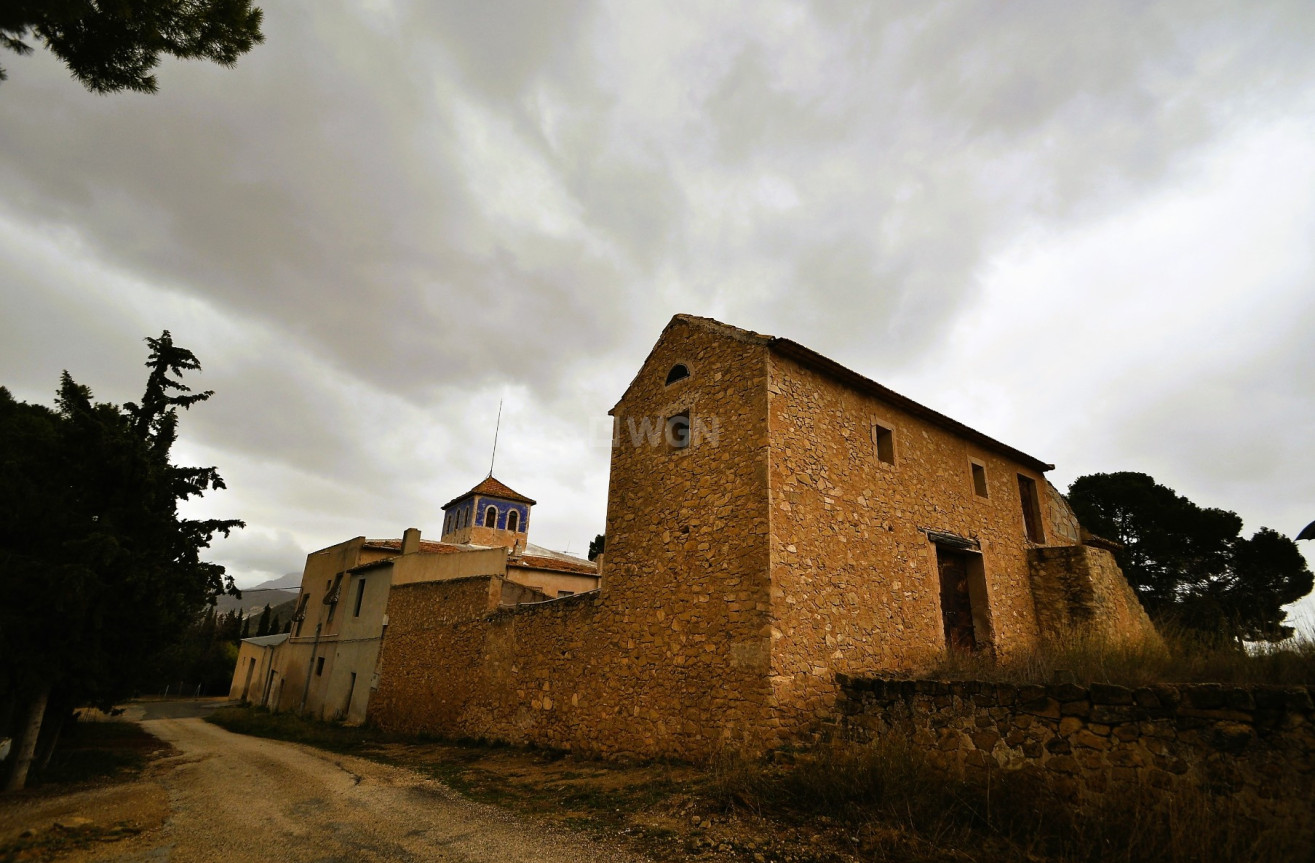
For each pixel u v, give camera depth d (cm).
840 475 1068
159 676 1044
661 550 1106
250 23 709
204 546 1061
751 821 616
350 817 722
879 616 1040
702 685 953
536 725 1256
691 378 1170
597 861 548
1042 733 618
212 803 809
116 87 695
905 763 655
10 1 577
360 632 2117
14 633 827
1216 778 502
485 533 3031
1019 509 1479
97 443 931
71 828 644
